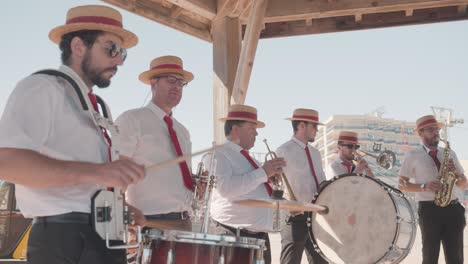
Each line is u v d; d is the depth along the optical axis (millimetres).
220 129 6957
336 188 5832
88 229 2262
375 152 7172
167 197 3934
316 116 6270
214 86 7117
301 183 6066
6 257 6180
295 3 7301
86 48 2439
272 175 4840
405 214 5641
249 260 3047
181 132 4270
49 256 2195
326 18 7887
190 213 4070
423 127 6910
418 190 6609
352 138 7059
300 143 6207
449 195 6422
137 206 3932
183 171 4039
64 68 2414
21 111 2150
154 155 4000
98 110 2443
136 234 2686
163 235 2895
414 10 7730
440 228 6531
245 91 6531
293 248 5750
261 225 4840
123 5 6570
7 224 6199
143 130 4020
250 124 5117
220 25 7148
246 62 6512
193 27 7375
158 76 4246
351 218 5715
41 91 2217
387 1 7199
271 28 7973
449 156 6746
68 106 2307
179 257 2879
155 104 4203
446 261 6523
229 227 4793
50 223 2229
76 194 2277
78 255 2223
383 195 5625
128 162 2188
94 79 2459
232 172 4836
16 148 2078
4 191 6273
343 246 5684
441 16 7680
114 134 2430
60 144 2270
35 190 2244
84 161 2303
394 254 5562
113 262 2293
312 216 5797
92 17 2443
